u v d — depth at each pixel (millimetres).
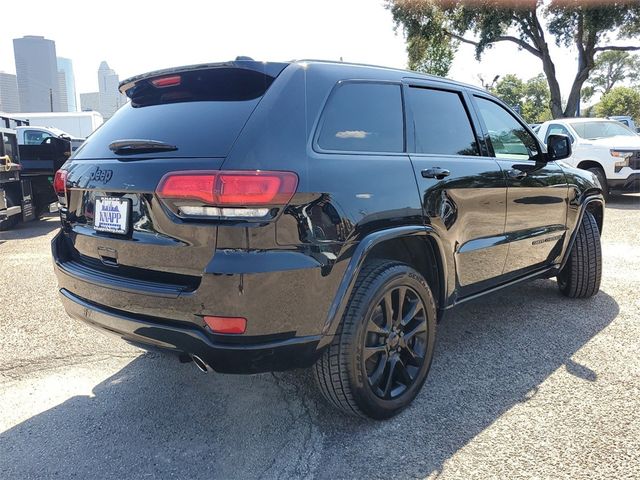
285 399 2953
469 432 2576
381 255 2857
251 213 2084
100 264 2643
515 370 3238
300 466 2348
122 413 2822
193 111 2494
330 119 2488
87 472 2330
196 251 2158
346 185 2369
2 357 3525
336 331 2408
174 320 2252
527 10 22156
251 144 2172
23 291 5070
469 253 3182
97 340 3818
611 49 22172
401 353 2799
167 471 2334
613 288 4953
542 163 3949
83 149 2920
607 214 9273
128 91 2932
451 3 23578
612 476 2223
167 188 2189
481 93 3639
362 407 2547
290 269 2152
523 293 4840
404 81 2990
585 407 2779
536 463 2320
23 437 2602
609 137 10844
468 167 3158
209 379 3213
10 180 8594
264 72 2418
